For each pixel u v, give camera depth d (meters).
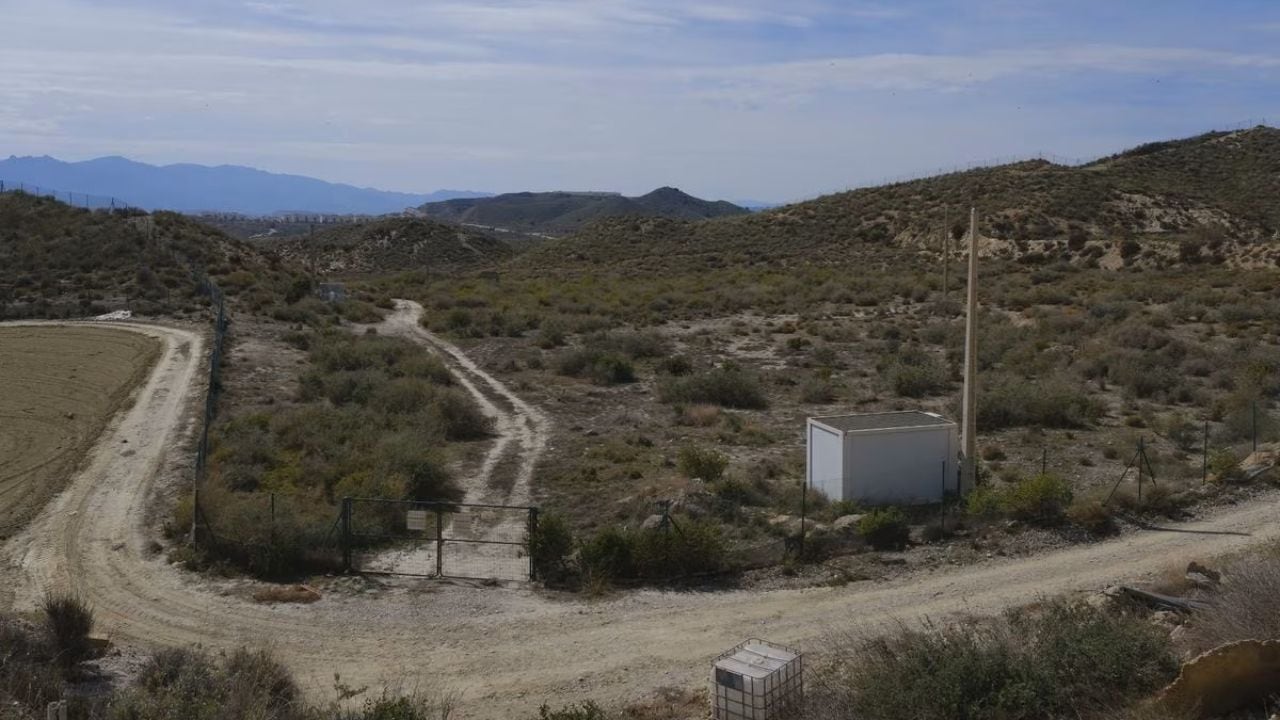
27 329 52.25
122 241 73.44
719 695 12.75
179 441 31.66
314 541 21.53
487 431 35.66
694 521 22.70
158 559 21.80
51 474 28.56
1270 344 49.72
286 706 13.23
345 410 35.22
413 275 100.88
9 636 15.07
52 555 22.19
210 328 53.34
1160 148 130.88
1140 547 21.02
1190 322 57.72
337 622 18.12
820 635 16.86
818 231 116.56
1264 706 10.27
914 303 72.75
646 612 18.38
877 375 45.62
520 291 83.75
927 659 12.18
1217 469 25.70
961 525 22.67
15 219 75.38
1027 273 85.44
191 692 12.78
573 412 39.12
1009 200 104.75
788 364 49.28
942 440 25.14
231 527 21.81
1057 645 12.11
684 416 36.94
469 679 15.63
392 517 23.83
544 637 17.31
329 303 68.56
